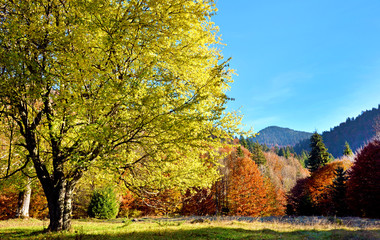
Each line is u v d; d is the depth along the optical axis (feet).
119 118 19.52
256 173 121.08
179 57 20.76
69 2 19.53
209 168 25.54
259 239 25.05
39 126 23.80
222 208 106.42
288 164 296.71
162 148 20.29
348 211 84.07
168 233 26.66
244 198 108.58
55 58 20.03
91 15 17.63
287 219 57.36
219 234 26.94
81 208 69.10
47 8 21.54
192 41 21.54
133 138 19.92
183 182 24.66
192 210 92.02
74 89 18.29
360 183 73.26
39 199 71.51
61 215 25.21
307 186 127.85
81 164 18.76
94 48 18.92
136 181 25.63
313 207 95.30
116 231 27.86
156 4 18.16
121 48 19.25
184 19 18.99
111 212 64.39
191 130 19.58
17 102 19.27
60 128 20.93
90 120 18.95
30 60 17.83
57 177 24.91
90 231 27.68
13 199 71.82
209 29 24.84
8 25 16.96
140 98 18.12
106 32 18.12
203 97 17.92
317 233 31.17
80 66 17.13
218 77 19.06
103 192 64.49
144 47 19.21
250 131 21.24
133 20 18.10
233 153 134.00
